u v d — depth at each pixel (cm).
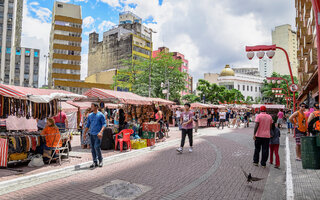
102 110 1123
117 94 1122
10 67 6238
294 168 641
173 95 3678
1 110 738
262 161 676
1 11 6147
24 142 675
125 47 5912
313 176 562
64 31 5422
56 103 863
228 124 2734
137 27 6531
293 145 1104
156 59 3881
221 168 668
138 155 868
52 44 5578
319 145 397
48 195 450
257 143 692
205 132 1845
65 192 466
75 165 665
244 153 908
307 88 1877
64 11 5591
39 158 681
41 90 814
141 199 434
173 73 3697
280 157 838
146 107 1407
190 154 887
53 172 598
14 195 449
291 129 1748
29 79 7394
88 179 556
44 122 973
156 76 3684
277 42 11450
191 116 923
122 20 7394
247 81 8631
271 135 677
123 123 1059
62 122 870
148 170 642
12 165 682
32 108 798
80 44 5512
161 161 761
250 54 1181
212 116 2661
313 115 617
